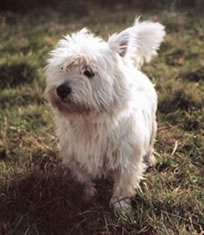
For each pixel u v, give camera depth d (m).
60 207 1.40
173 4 3.72
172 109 1.85
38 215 1.38
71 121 1.33
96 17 3.47
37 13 3.53
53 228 1.34
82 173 1.43
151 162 1.58
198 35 2.87
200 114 1.81
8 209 1.40
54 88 1.29
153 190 1.43
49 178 1.49
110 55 1.29
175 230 1.32
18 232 1.32
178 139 1.69
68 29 3.04
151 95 1.50
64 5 3.77
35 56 2.29
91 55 1.26
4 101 1.92
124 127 1.34
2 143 1.67
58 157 1.58
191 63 2.31
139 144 1.38
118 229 1.34
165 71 2.16
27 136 1.71
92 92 1.27
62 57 1.29
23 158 1.58
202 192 1.43
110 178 1.52
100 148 1.35
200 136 1.69
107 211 1.40
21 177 1.49
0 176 1.51
